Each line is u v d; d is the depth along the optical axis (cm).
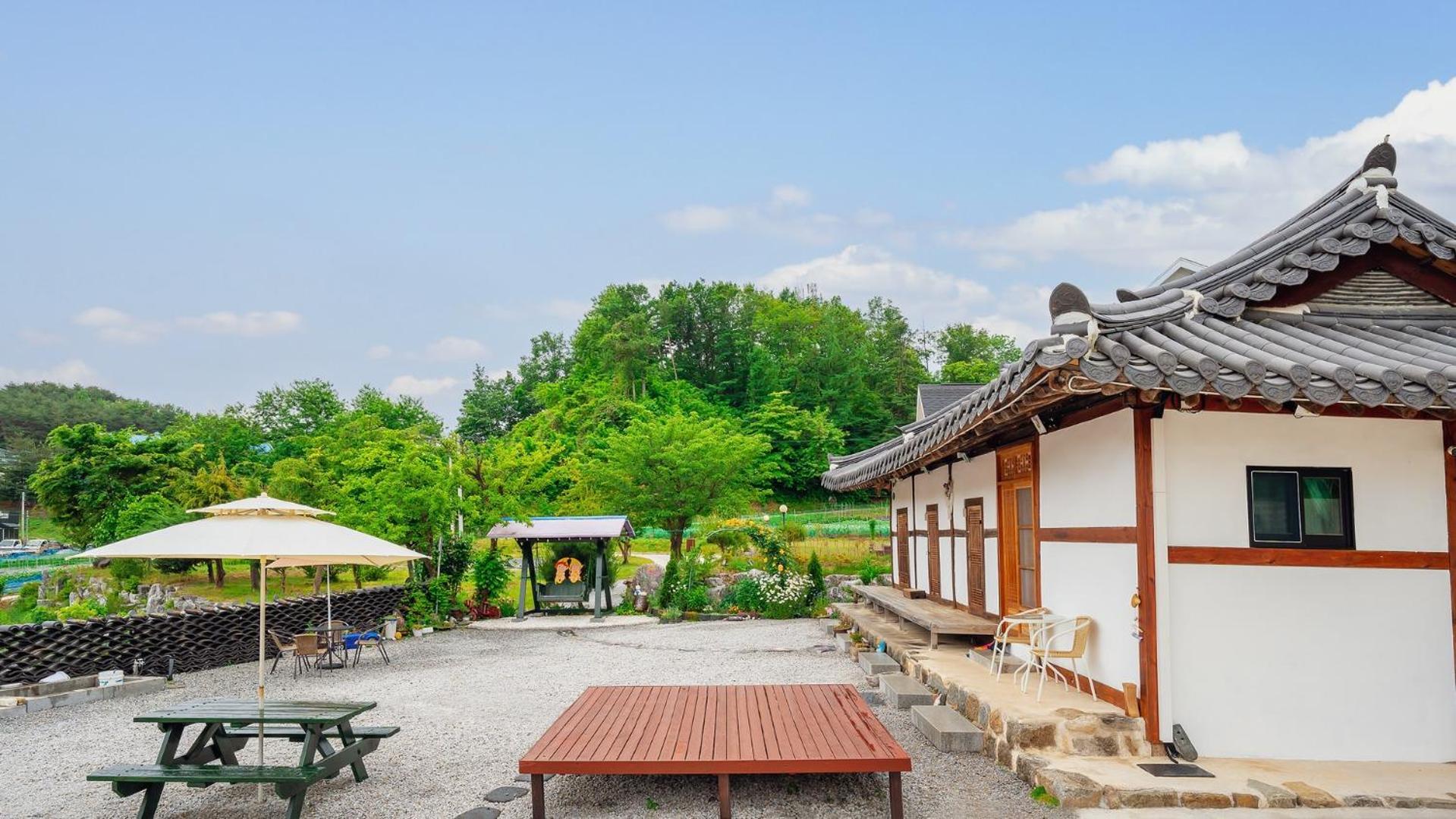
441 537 1859
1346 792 538
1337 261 618
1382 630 619
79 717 934
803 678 1113
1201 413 633
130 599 2133
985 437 909
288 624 1444
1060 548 781
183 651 1243
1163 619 612
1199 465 629
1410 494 630
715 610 1967
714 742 578
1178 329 574
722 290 6688
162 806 606
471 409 7100
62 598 2439
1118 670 663
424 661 1352
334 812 581
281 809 593
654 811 568
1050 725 633
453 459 1966
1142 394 562
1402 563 624
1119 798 540
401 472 1805
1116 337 527
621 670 1208
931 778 630
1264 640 617
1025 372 519
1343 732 611
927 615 1114
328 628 1277
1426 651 618
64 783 671
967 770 648
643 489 2561
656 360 6184
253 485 2717
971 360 6519
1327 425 634
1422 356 574
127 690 1071
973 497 1102
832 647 1397
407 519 1795
